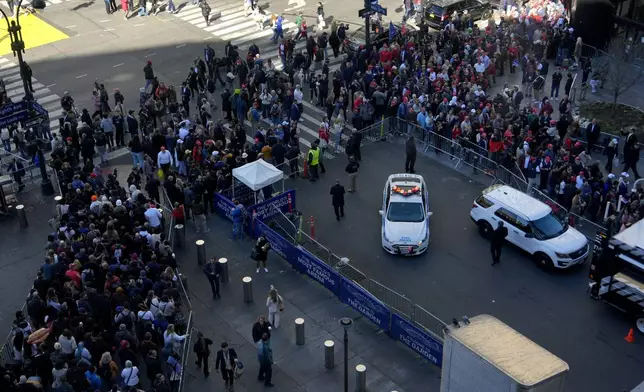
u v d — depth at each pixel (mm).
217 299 28734
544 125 36438
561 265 29156
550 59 45562
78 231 28250
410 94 39250
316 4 53375
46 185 34781
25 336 24500
